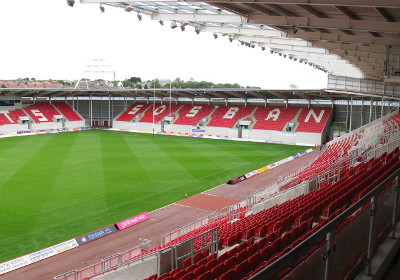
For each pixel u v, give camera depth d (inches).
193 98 3107.8
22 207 1013.8
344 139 1859.0
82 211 1001.5
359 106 2404.0
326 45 908.0
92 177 1363.2
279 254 264.2
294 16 663.8
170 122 2935.5
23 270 692.7
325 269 147.0
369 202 203.3
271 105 2797.7
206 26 925.2
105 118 3361.2
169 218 983.6
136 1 663.1
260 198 1034.7
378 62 1067.9
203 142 2423.7
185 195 1168.2
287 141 2468.0
